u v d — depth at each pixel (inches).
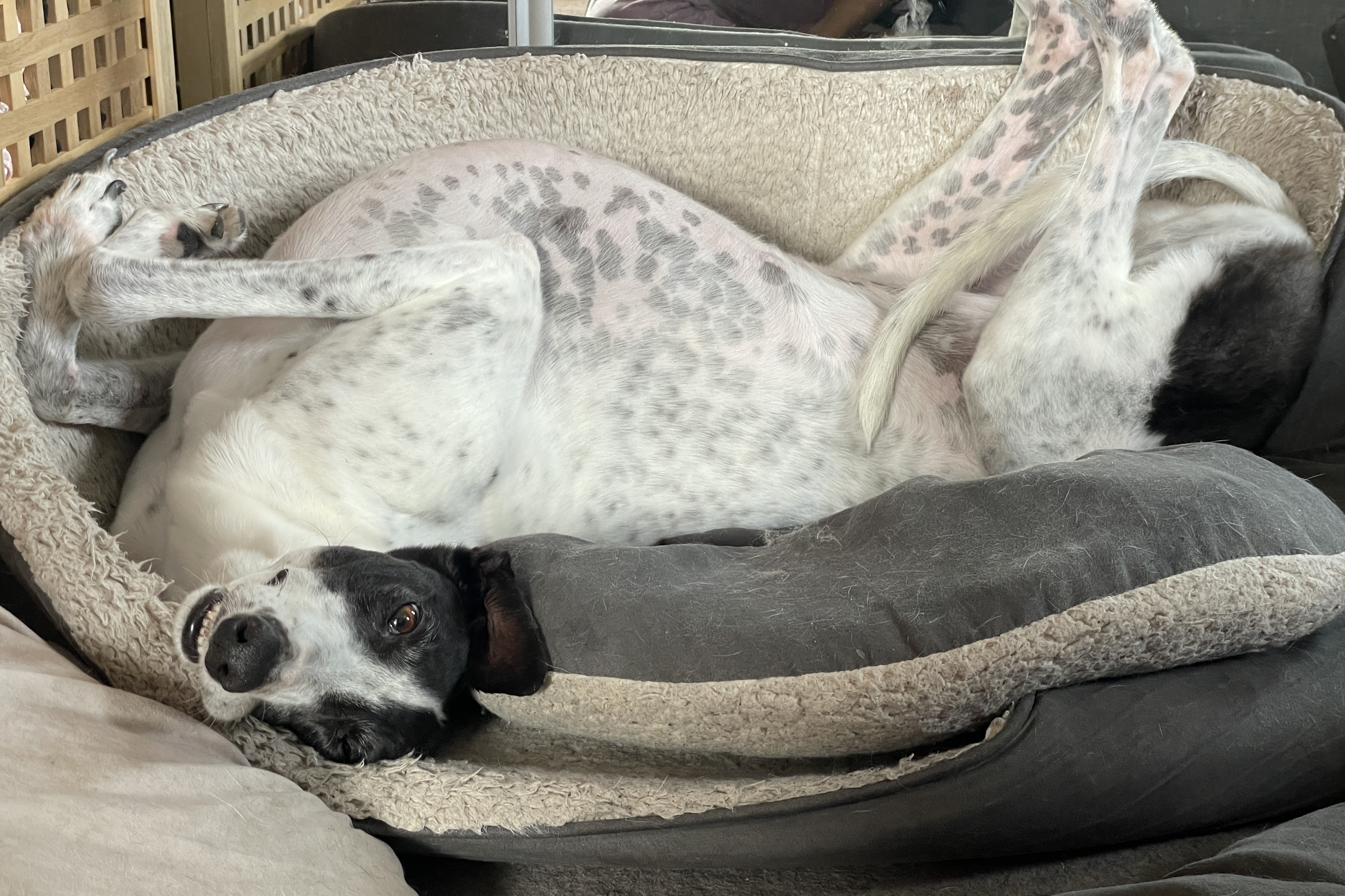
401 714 43.4
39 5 48.3
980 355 49.9
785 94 56.3
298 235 49.8
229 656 41.2
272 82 61.8
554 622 43.5
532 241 50.6
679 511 51.3
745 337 51.2
